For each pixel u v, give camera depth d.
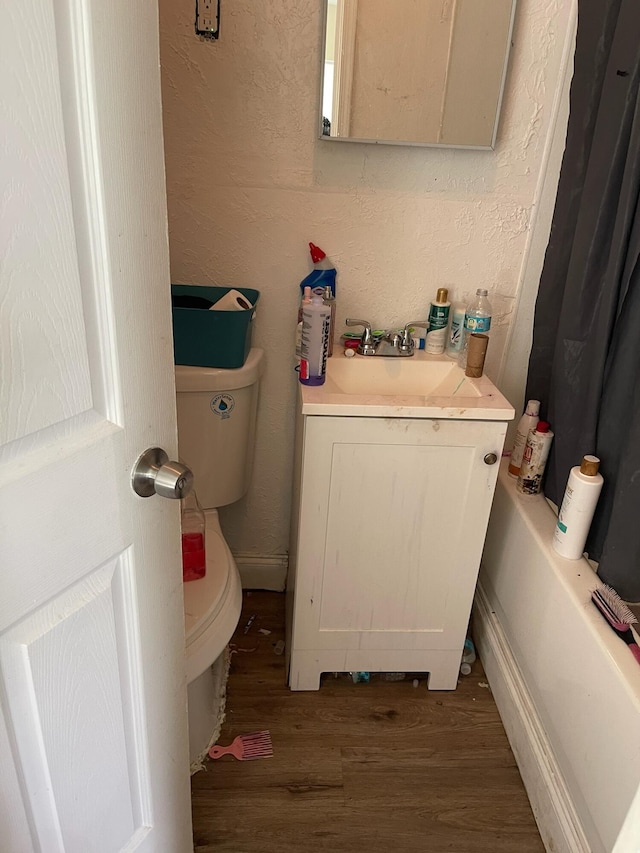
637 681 1.14
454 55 1.45
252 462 1.80
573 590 1.36
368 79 1.47
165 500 0.88
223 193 1.58
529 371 1.71
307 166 1.56
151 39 0.67
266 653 1.85
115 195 0.67
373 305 1.72
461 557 1.59
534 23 1.46
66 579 0.74
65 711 0.80
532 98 1.52
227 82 1.47
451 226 1.64
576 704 1.32
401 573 1.60
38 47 0.55
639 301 1.26
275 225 1.62
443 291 1.67
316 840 1.38
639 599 1.35
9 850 0.77
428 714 1.70
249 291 1.65
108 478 0.76
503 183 1.60
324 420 1.40
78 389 0.69
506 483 1.73
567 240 1.52
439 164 1.57
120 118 0.65
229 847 1.36
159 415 0.83
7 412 0.61
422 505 1.52
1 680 0.70
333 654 1.70
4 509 0.63
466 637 1.89
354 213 1.61
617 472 1.36
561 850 1.33
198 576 1.44
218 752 1.55
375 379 1.68
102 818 0.93
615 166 1.28
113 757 0.92
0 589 0.66
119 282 0.70
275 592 2.08
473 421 1.42
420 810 1.46
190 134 1.52
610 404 1.36
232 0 1.40
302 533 1.53
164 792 1.07
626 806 1.12
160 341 0.79
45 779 0.80
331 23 1.42
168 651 0.98
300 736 1.61
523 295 1.72
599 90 1.37
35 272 0.61
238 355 1.56
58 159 0.60
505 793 1.51
